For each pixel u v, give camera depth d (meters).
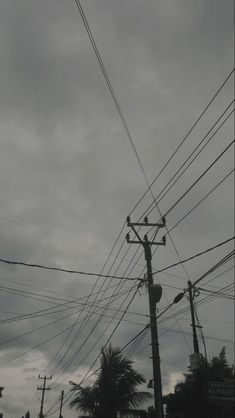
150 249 24.38
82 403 31.77
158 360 21.67
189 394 23.77
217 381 21.75
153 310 22.41
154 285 22.56
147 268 24.02
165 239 24.62
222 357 25.08
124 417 31.38
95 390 31.81
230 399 21.14
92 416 31.92
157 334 22.08
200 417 22.84
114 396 31.14
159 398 21.00
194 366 23.92
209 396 21.20
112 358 32.44
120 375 31.89
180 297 22.48
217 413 22.61
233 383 21.42
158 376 21.38
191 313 26.94
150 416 30.78
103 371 32.06
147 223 24.52
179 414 24.88
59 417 57.62
